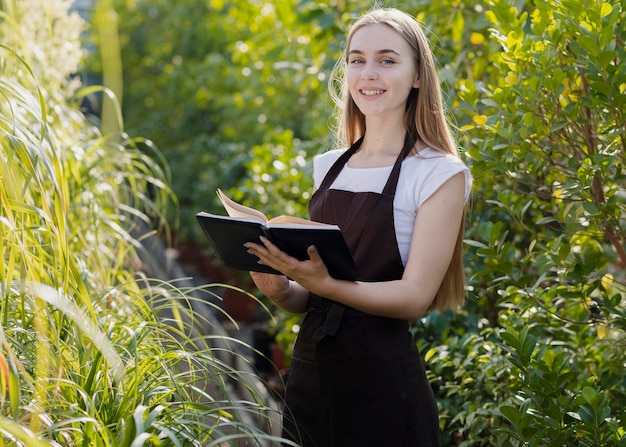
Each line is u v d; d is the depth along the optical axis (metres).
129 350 2.04
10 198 2.04
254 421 3.52
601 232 2.54
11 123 1.96
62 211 1.99
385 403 2.08
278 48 5.35
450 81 3.06
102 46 2.12
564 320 2.50
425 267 2.04
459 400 2.85
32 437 1.51
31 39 3.39
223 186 7.16
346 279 1.96
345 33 4.38
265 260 1.96
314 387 2.14
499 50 2.93
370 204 2.12
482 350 2.78
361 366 2.08
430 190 2.07
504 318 2.65
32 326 2.10
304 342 2.18
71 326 2.13
